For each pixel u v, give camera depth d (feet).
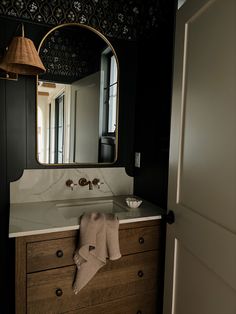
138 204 5.19
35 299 4.02
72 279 4.24
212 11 3.28
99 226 4.21
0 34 4.88
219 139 3.14
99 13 5.69
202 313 3.53
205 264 3.43
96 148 5.93
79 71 5.63
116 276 4.60
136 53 6.17
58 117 5.52
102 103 5.92
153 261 4.93
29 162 5.35
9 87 5.07
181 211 4.04
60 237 4.11
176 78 4.14
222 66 3.09
